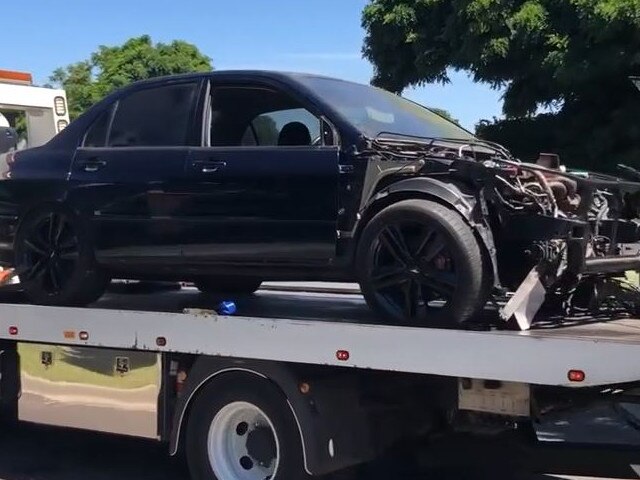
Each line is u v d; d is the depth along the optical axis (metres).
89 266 6.39
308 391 5.34
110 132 6.46
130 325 5.99
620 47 10.95
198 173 5.86
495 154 5.68
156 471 6.80
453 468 6.32
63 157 6.54
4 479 6.57
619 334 4.77
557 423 5.62
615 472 5.51
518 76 12.55
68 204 6.43
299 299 7.15
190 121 6.10
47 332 6.43
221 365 5.61
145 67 34.56
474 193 5.07
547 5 11.68
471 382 5.19
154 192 6.04
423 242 5.07
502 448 5.78
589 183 5.03
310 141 5.65
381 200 5.28
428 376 5.29
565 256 4.99
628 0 10.39
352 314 6.08
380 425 5.63
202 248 5.88
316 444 5.32
